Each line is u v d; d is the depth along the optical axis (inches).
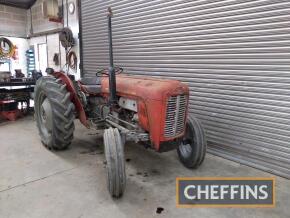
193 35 130.0
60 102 119.4
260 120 110.5
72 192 91.2
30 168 110.3
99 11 190.9
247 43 109.9
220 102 123.8
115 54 181.6
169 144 95.2
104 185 96.2
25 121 195.0
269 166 109.9
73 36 225.1
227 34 116.2
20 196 88.5
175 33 138.4
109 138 86.4
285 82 100.7
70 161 117.8
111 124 113.8
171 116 92.7
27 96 205.2
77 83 136.0
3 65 284.4
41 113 139.0
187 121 109.0
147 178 102.3
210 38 123.0
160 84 93.7
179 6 134.2
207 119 130.7
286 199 89.0
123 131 98.3
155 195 90.0
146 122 94.3
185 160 111.4
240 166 116.0
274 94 104.6
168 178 102.4
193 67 132.7
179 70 140.0
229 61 117.3
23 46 301.9
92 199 87.0
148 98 91.1
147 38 155.5
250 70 110.6
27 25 299.0
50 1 229.1
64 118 119.6
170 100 90.6
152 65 155.4
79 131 164.6
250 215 79.9
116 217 77.5
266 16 102.7
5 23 281.1
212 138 130.0
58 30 248.5
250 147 115.3
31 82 202.4
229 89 119.3
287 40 98.1
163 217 78.0
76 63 227.9
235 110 118.5
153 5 148.3
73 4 219.5
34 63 298.5
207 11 122.3
